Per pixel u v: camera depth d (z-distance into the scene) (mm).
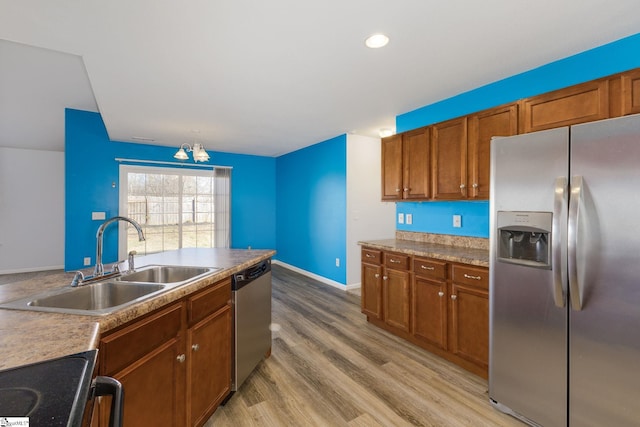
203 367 1665
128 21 1758
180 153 3416
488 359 2062
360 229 4723
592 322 1476
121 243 4926
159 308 1357
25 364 733
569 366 1562
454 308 2367
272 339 2883
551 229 1605
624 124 1376
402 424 1763
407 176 3115
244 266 2064
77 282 1537
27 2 1576
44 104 4051
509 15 1730
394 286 2912
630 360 1373
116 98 3037
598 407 1470
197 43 2010
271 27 1831
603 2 1619
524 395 1751
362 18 1750
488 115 2432
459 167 2637
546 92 2195
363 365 2416
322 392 2066
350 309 3732
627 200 1370
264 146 5500
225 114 3562
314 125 4062
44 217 5699
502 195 1834
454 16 1733
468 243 2883
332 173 4848
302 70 2418
